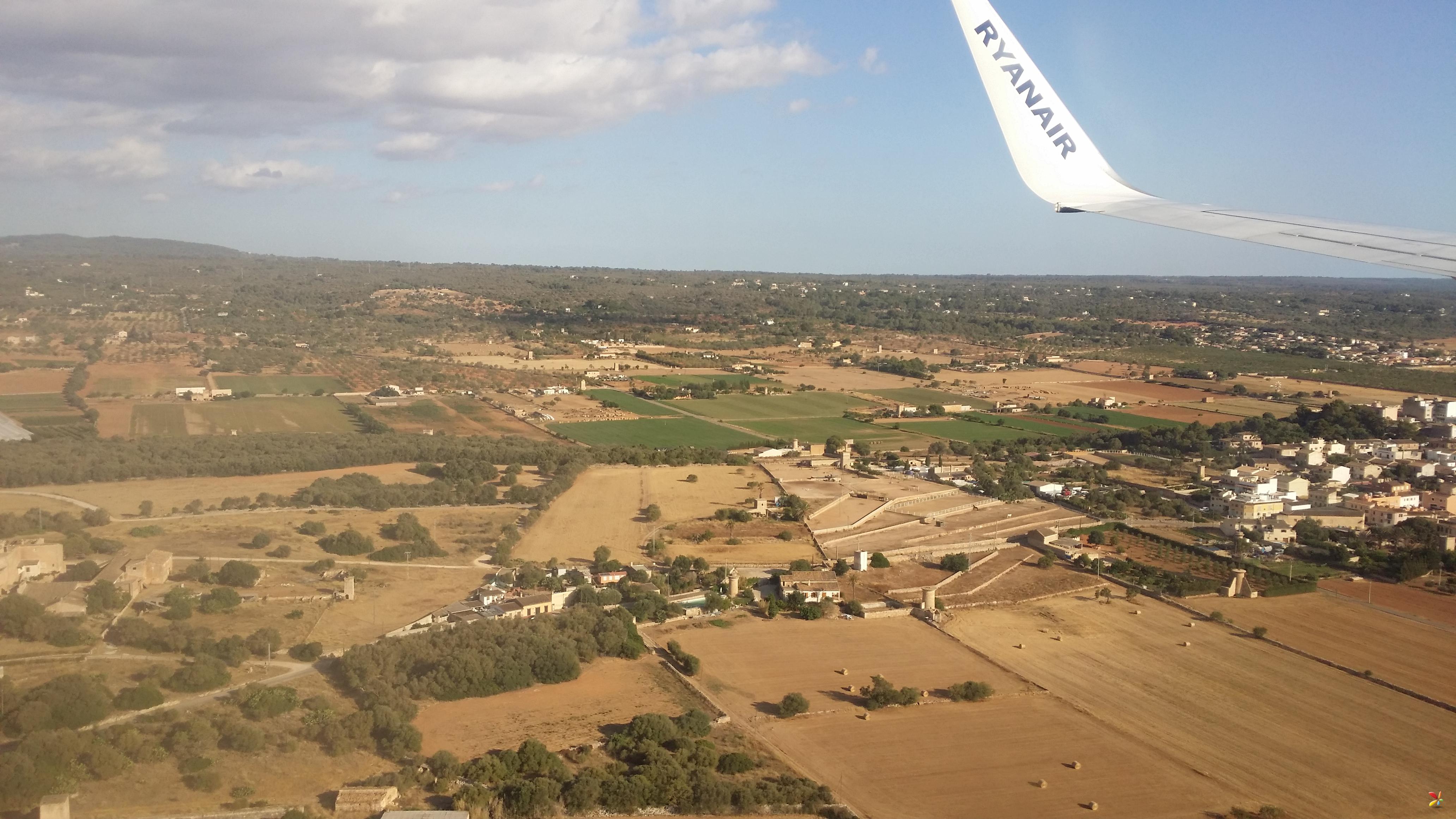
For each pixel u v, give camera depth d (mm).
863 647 169500
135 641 141625
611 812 114500
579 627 162375
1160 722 145125
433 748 126500
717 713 141875
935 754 133125
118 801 107188
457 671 142375
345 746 121312
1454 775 131250
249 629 152375
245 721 124312
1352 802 124375
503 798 113750
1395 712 149125
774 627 177000
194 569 173000
